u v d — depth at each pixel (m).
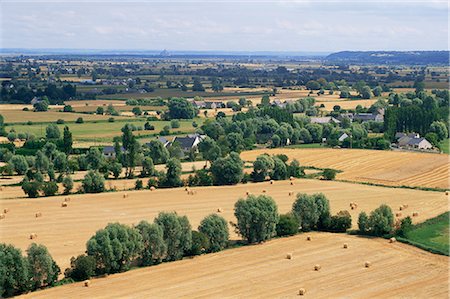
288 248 101.31
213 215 101.94
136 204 130.62
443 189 151.25
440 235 109.69
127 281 84.56
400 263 94.06
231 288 82.12
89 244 86.69
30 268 80.69
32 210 123.88
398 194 145.12
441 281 86.19
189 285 83.12
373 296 80.00
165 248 92.06
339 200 137.88
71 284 83.19
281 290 81.62
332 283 84.75
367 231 110.81
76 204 130.00
